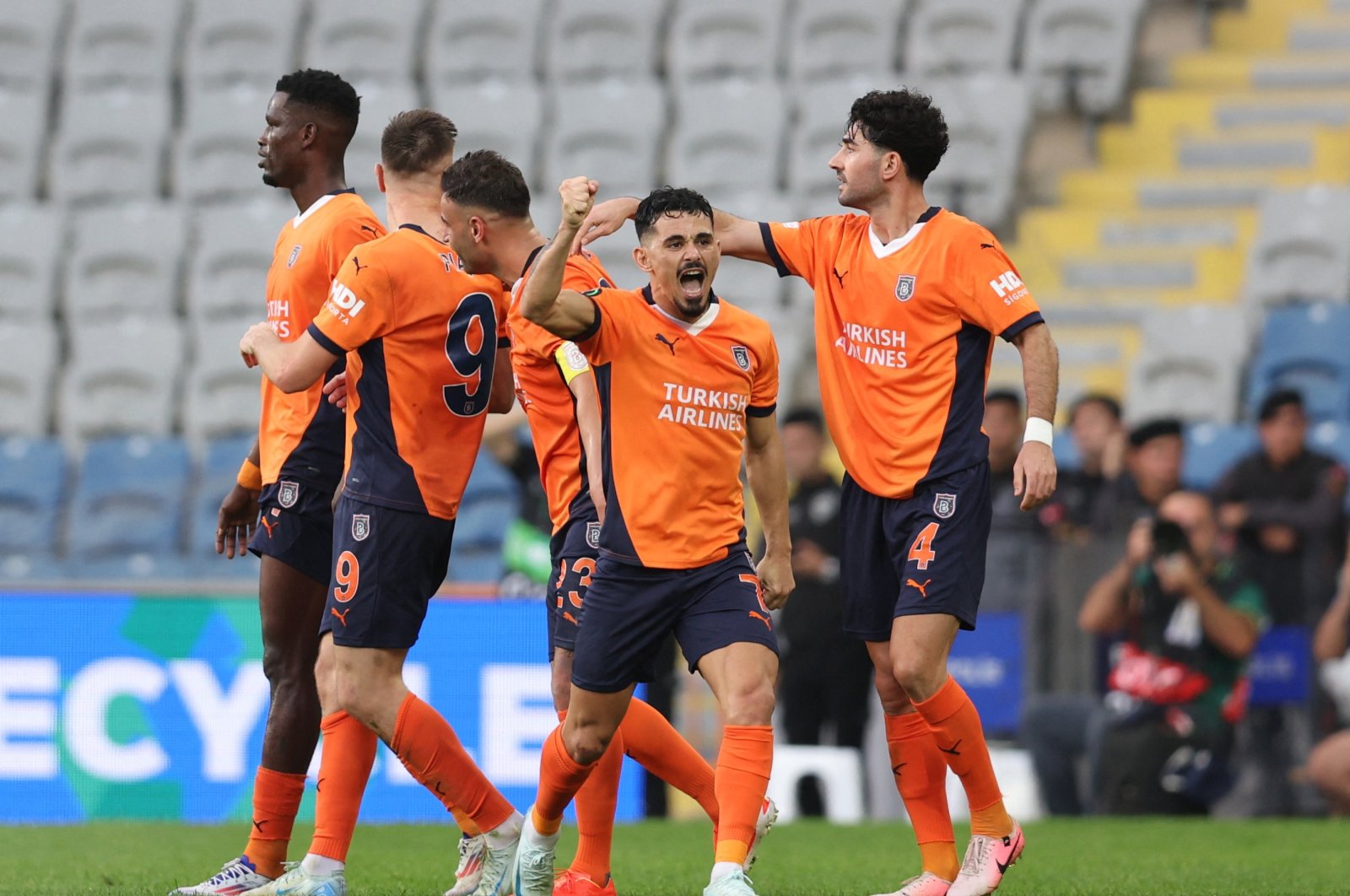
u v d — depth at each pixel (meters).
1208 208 49.84
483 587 28.95
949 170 49.25
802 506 31.27
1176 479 31.94
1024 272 48.66
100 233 50.09
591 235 17.17
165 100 53.50
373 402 16.70
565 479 17.38
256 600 28.81
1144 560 29.36
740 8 53.25
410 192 17.72
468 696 28.56
